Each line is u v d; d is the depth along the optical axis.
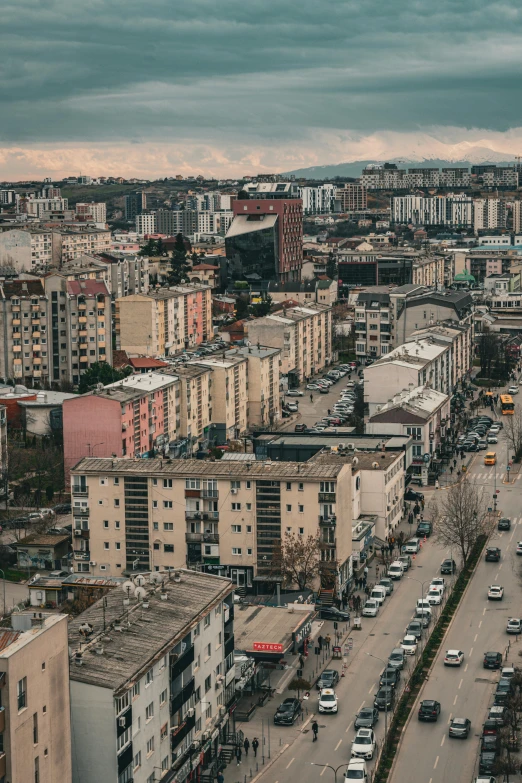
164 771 196.38
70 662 185.62
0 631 170.62
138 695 187.25
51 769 171.38
